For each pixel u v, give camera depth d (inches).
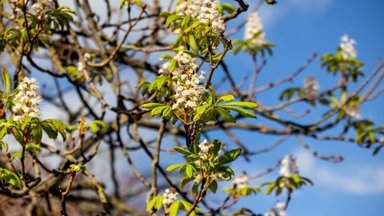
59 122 143.4
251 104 122.5
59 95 273.9
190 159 129.9
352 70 291.7
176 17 165.2
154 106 128.6
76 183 274.8
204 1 144.0
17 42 182.7
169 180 207.2
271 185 219.0
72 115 276.8
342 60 289.7
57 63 250.5
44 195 226.8
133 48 228.5
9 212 279.0
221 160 129.4
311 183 221.8
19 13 182.2
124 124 305.3
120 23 259.6
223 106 122.7
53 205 299.1
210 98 123.9
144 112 199.8
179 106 130.3
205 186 130.6
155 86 157.9
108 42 259.3
